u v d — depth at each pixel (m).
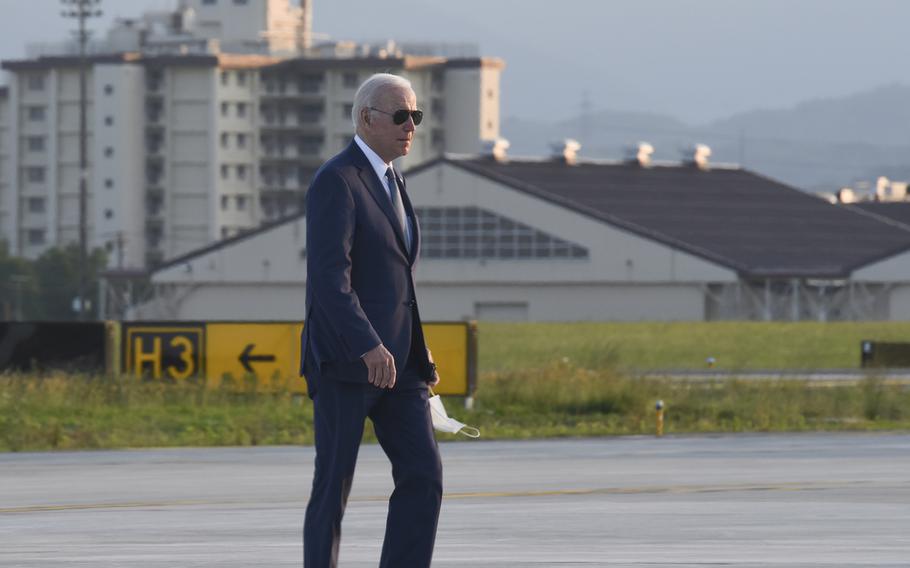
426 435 19.73
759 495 35.47
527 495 35.78
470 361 75.75
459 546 26.70
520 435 62.16
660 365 146.12
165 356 76.81
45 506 33.94
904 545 26.77
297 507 33.56
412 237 20.08
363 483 39.34
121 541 27.62
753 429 67.38
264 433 62.62
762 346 176.38
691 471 42.62
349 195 19.41
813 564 24.58
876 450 50.91
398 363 19.62
